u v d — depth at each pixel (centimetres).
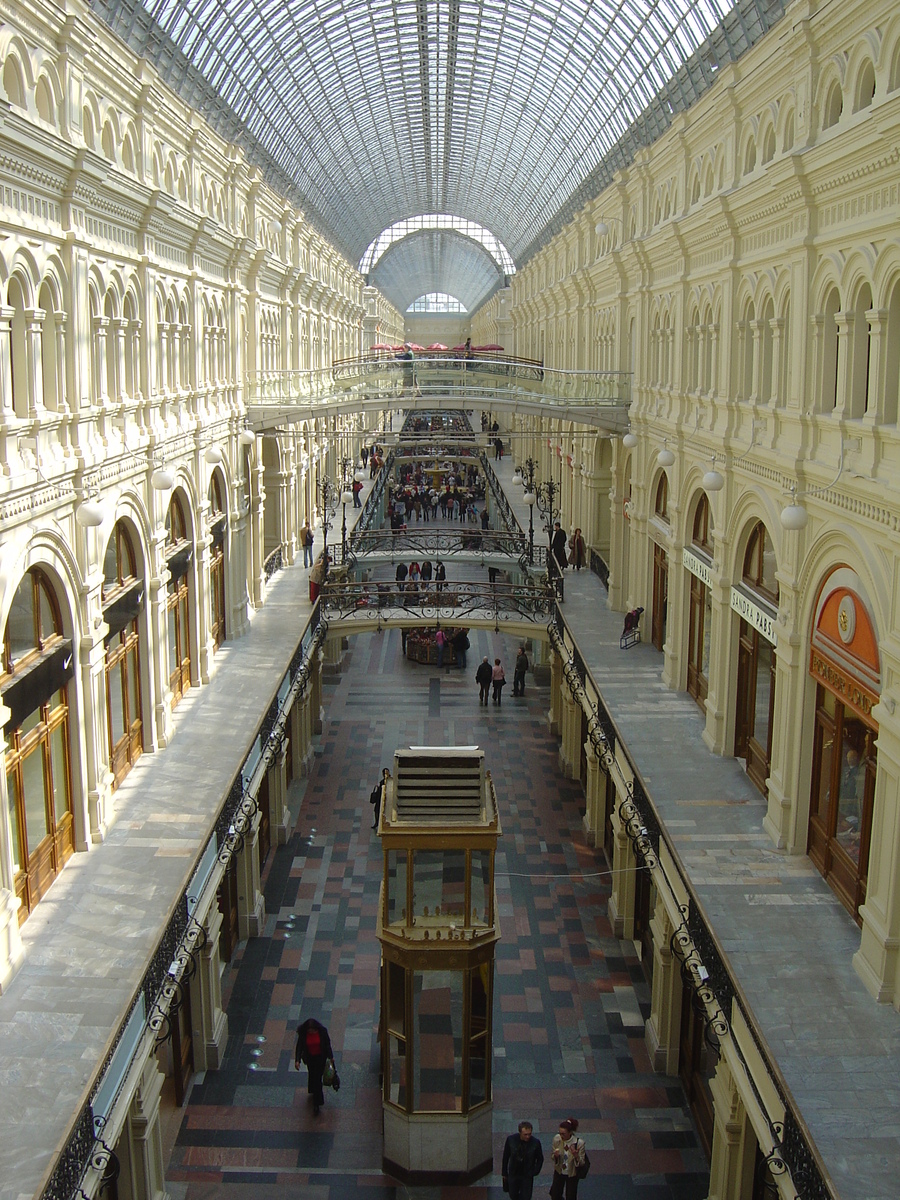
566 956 1647
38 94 1155
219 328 2250
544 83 3909
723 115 1645
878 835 1023
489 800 1180
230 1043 1419
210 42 2588
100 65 1327
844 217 1155
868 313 1058
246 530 2467
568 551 3344
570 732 2369
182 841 1304
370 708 2862
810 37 1202
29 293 1109
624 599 2520
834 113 1192
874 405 1058
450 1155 1173
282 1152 1225
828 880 1223
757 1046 891
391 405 2769
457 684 3105
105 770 1352
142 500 1544
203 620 1952
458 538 3894
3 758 1017
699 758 1606
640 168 2342
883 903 1004
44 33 1142
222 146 2238
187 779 1500
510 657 3428
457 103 4791
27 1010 959
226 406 2280
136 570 1551
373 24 3556
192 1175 1185
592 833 2031
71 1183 774
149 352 1603
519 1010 1502
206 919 1288
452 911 1166
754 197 1398
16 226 1061
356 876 1911
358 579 3328
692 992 1223
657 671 2048
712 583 1650
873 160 1024
